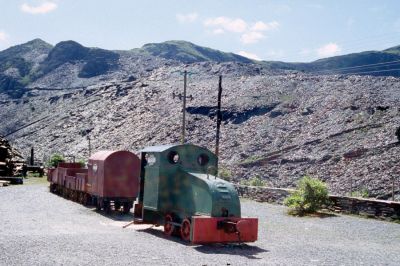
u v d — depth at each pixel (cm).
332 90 7844
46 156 8994
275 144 6162
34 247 1100
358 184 4038
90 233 1384
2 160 4150
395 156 4419
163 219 1450
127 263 954
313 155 5253
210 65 13262
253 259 1061
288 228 1652
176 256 1059
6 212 1856
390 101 6606
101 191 2062
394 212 1831
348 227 1692
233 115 7938
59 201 2512
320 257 1120
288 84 8912
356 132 5662
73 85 18112
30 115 14612
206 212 1247
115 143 8988
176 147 1411
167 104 10206
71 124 11556
